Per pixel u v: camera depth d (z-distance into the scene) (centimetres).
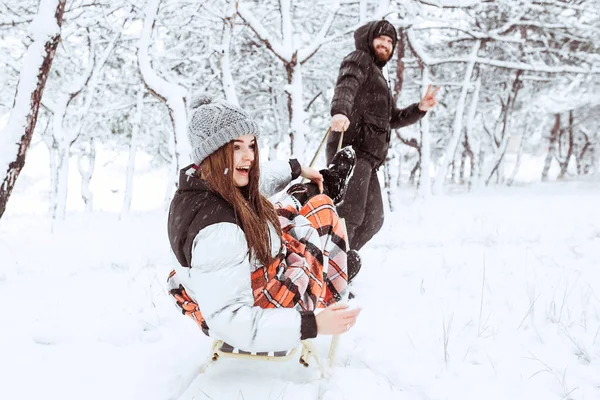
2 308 360
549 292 382
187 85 1452
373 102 406
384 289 402
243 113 204
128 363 267
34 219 1453
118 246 681
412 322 323
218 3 1140
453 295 382
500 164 2755
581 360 266
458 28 1428
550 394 230
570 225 761
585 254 515
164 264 536
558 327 308
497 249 563
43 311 353
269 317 188
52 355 279
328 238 258
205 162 203
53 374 256
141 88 1587
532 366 259
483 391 233
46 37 462
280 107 1895
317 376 247
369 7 1334
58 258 578
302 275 225
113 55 1520
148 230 943
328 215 261
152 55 1195
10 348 288
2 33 1193
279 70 1747
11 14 1023
